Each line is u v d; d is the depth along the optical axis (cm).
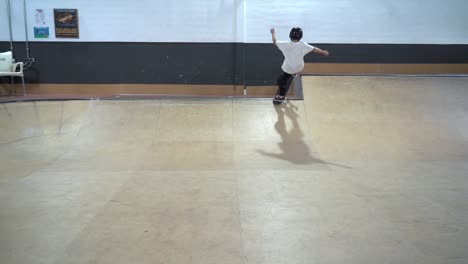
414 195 337
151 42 767
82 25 755
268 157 466
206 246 240
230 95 789
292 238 252
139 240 248
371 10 773
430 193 342
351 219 283
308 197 331
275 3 759
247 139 534
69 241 247
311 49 571
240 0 752
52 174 396
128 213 293
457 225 272
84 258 225
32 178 382
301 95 654
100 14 753
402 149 499
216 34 766
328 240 249
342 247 240
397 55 795
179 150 492
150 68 778
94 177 386
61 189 349
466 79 709
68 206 308
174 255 228
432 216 289
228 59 777
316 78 696
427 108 621
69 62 769
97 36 761
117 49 768
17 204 312
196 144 514
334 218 285
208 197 329
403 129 561
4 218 284
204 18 760
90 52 767
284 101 636
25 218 284
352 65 793
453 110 615
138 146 507
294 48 570
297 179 382
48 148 499
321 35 777
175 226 270
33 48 759
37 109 601
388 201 321
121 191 344
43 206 308
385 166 432
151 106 620
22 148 496
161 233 258
